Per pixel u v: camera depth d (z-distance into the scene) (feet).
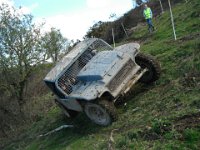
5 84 77.92
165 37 60.44
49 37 83.97
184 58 40.70
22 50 77.56
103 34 113.91
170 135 26.53
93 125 38.73
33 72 79.77
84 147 33.99
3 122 75.82
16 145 55.62
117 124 34.53
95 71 36.27
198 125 26.11
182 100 31.58
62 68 39.19
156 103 33.99
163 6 98.17
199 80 33.63
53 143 42.91
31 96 79.97
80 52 39.75
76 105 38.50
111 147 29.66
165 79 38.24
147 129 28.73
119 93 35.42
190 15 62.28
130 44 39.32
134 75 36.88
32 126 59.62
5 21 76.33
